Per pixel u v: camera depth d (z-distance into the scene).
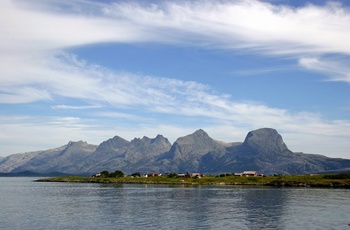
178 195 181.38
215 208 119.94
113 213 107.25
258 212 108.31
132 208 120.62
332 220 91.62
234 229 80.06
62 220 93.06
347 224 85.44
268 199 154.12
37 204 136.25
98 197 172.00
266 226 83.56
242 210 113.69
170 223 88.12
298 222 88.81
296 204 131.50
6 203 141.12
